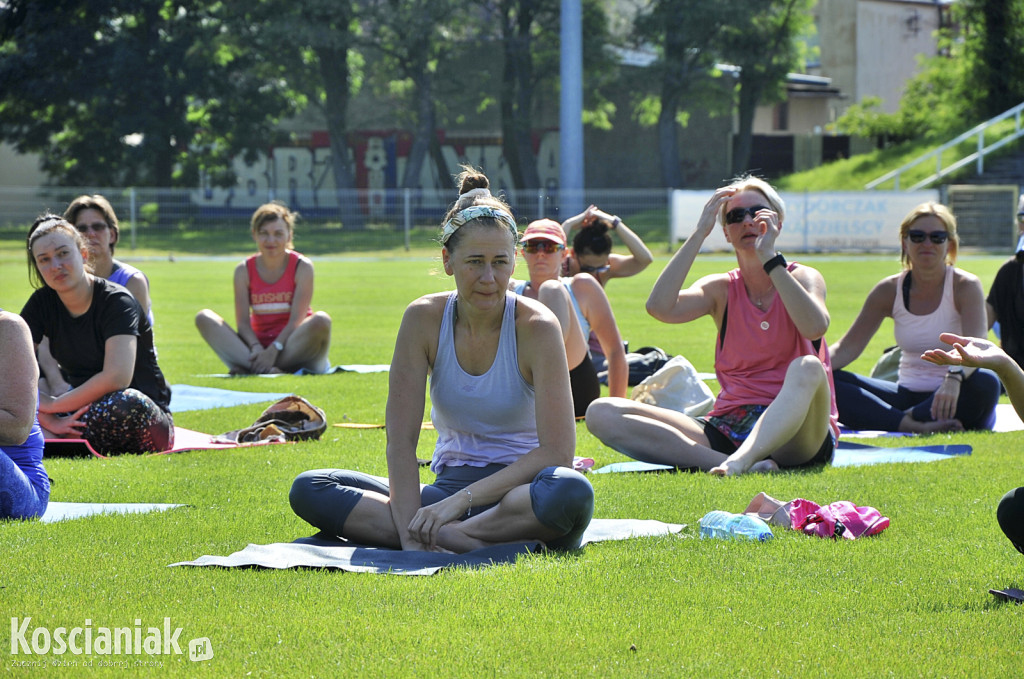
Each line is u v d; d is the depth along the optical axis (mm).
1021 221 9227
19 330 5355
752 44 53844
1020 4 51156
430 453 7188
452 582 4289
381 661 3473
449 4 50531
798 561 4578
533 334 4816
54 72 51594
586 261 9602
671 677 3363
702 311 7020
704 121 59812
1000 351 4051
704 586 4242
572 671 3396
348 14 51438
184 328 17109
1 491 5215
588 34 53531
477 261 4648
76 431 7359
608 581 4289
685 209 37750
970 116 51781
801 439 6656
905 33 71562
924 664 3453
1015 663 3467
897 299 8570
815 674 3385
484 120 58875
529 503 4660
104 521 5262
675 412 7004
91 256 8422
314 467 6754
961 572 4438
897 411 8391
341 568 4457
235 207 45938
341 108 54000
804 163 58250
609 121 59844
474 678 3346
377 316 19094
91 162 54094
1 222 45562
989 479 6238
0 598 4066
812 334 6645
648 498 5812
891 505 5613
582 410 7797
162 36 54656
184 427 8578
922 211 8391
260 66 53562
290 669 3416
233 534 5078
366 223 44344
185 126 53969
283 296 11984
